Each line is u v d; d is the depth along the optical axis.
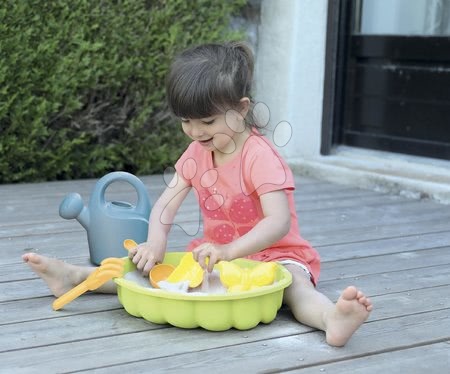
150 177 4.03
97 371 1.57
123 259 1.95
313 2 4.22
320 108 4.34
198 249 1.84
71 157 3.92
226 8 4.18
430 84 4.01
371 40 4.24
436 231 2.95
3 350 1.67
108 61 3.83
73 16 3.71
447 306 2.04
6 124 3.69
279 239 1.88
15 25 3.58
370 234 2.87
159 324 1.83
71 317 1.88
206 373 1.57
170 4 3.98
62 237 2.69
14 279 2.19
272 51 4.32
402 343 1.76
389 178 3.72
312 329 1.82
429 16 4.05
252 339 1.75
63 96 3.76
